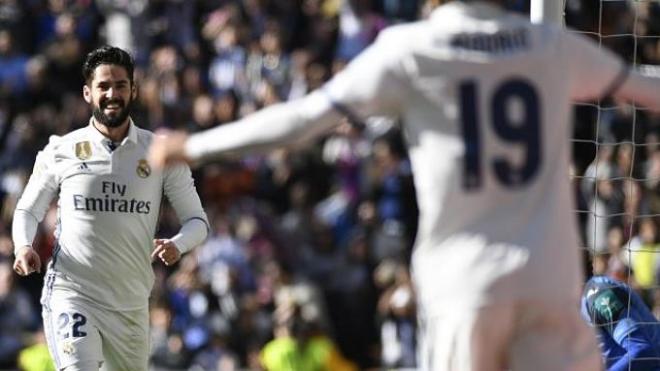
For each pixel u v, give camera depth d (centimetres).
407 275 3556
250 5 4319
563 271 1059
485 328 1058
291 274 3634
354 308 3597
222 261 3566
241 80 4131
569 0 3106
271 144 1059
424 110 1070
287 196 3922
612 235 3136
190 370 3378
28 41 4244
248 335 3456
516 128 1061
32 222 1727
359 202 3866
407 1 4294
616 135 3378
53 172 1727
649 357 1553
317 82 4091
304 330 3275
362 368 3556
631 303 1592
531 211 1061
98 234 1705
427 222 1076
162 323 3438
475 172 1058
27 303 3453
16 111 4031
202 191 3869
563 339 1066
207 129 4028
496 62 1066
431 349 1085
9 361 3334
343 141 3953
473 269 1055
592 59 1092
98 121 1727
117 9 4319
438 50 1066
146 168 1723
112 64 1711
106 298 1711
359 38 4216
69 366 1672
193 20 4356
